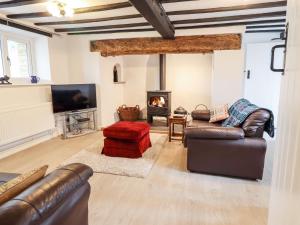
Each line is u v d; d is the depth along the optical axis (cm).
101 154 341
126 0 285
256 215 196
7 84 344
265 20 387
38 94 403
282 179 107
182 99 589
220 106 405
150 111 544
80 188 126
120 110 572
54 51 456
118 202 216
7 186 104
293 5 99
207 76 566
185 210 204
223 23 404
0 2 282
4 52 374
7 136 325
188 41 446
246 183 254
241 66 433
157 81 600
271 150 362
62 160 322
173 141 418
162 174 278
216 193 233
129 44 474
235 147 256
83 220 134
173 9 317
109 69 536
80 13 332
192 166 277
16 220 81
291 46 100
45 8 313
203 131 263
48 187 105
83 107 465
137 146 322
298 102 84
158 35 459
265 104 497
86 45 491
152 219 191
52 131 439
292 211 85
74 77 508
